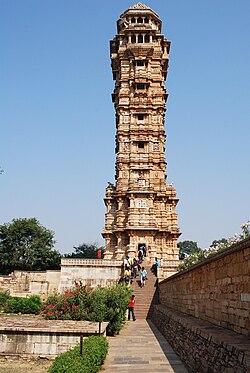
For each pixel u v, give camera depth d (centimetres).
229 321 1465
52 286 6194
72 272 6075
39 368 1873
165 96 8300
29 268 9538
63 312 2845
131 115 7981
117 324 2883
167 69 8738
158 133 7969
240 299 1338
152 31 8400
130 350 2191
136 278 5481
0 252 9525
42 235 9850
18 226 9638
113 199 7850
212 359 1249
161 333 2919
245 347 1046
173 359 1916
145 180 7619
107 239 7694
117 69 8581
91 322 2550
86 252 13125
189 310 2328
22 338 2088
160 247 7481
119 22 8756
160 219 7594
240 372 967
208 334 1346
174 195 7975
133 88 8156
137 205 7481
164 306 3578
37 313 3934
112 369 1709
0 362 2003
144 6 8831
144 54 8281
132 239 7300
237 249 1344
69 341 2072
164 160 7831
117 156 7875
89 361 1534
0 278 6369
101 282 6009
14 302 4103
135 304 4488
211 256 1712
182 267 4541
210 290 1775
